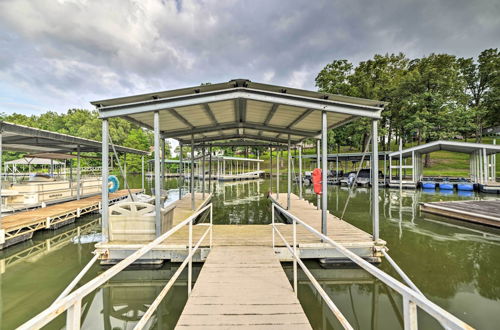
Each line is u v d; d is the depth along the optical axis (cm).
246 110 522
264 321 207
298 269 382
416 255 435
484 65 2605
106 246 362
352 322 261
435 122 1941
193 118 548
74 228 634
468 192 1287
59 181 868
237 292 253
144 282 346
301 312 220
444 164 2242
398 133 2403
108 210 386
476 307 286
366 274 367
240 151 4094
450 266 390
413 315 90
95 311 284
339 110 395
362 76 2245
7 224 505
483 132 2917
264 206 984
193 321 206
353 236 422
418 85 2008
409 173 2089
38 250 478
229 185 1905
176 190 1583
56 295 315
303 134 637
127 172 3247
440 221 685
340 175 2047
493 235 551
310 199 1103
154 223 383
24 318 272
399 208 880
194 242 392
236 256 349
